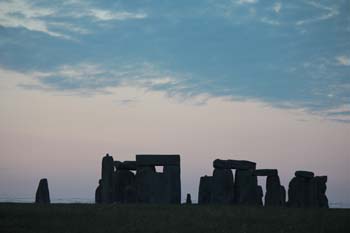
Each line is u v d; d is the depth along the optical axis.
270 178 83.06
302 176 84.62
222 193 79.50
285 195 87.19
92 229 46.91
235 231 46.78
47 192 82.31
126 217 52.38
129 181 81.38
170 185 78.44
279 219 52.91
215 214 55.09
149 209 58.84
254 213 57.09
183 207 62.44
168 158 79.25
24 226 47.81
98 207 60.16
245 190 80.88
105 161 80.50
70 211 55.31
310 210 62.66
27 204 63.47
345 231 47.62
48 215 52.72
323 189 87.06
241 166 81.38
